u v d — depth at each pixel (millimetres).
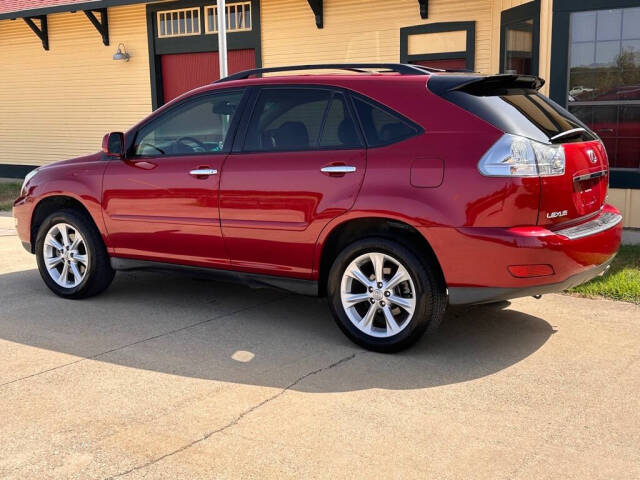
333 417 3408
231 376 3947
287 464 2959
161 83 14477
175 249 5105
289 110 4637
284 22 12672
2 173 17172
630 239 7340
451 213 3930
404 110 4191
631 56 7691
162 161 5109
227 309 5320
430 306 4113
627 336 4586
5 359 4242
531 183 3816
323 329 4809
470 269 3938
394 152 4145
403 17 11516
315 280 4543
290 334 4699
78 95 15602
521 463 2955
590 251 4090
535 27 8570
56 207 5871
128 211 5254
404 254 4090
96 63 15164
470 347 4395
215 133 4957
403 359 4195
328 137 4441
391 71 4555
